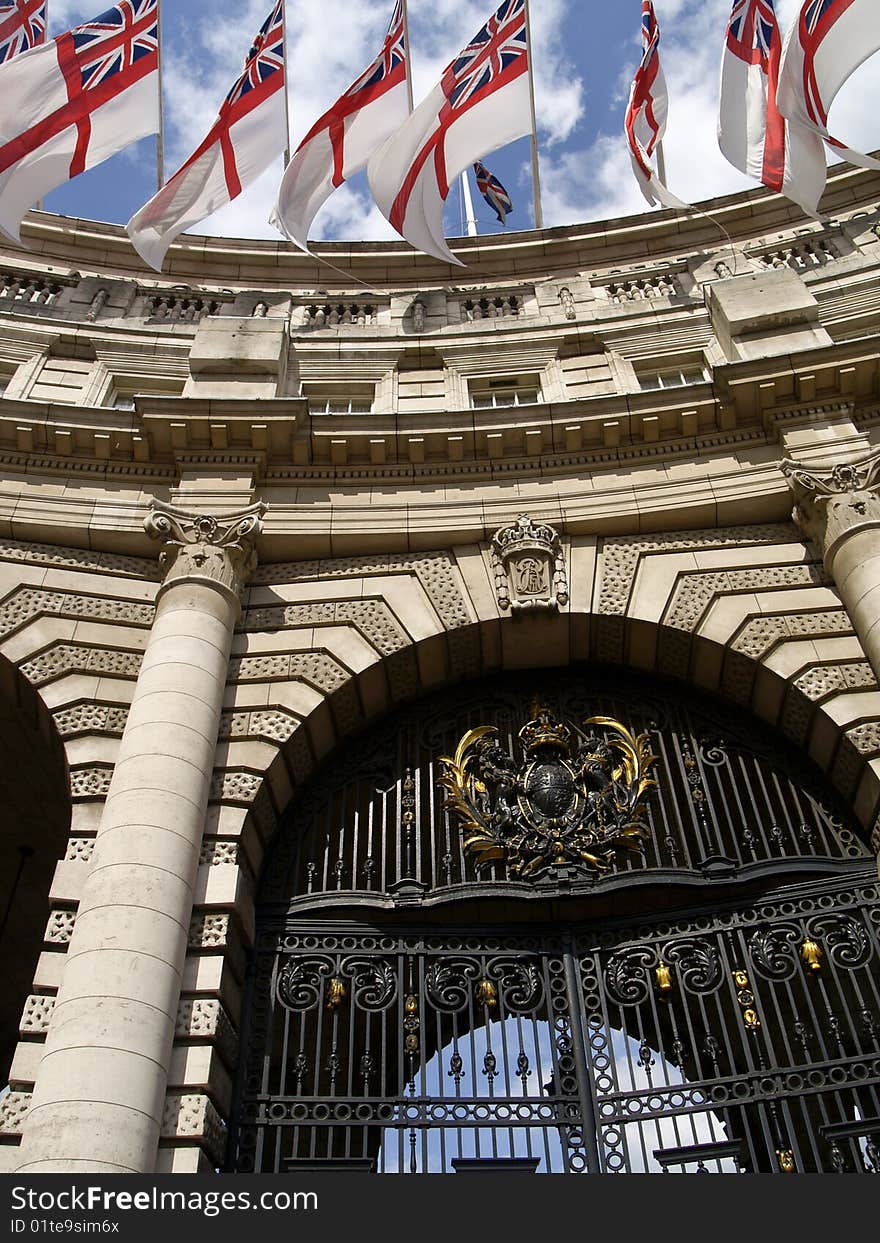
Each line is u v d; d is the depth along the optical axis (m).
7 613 13.28
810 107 16.20
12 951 18.38
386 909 11.87
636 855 12.56
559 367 17.67
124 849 10.16
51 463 14.80
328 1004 11.43
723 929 11.66
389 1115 10.48
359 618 13.74
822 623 13.10
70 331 18.00
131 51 17.83
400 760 13.49
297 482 15.02
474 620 13.63
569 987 11.54
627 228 21.75
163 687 11.77
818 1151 10.32
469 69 18.30
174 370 17.59
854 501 13.26
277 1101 10.50
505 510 14.68
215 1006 10.08
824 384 14.68
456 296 20.27
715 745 13.39
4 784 15.23
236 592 13.48
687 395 15.00
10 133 16.27
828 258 19.36
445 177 17.38
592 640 13.91
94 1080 8.56
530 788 13.00
